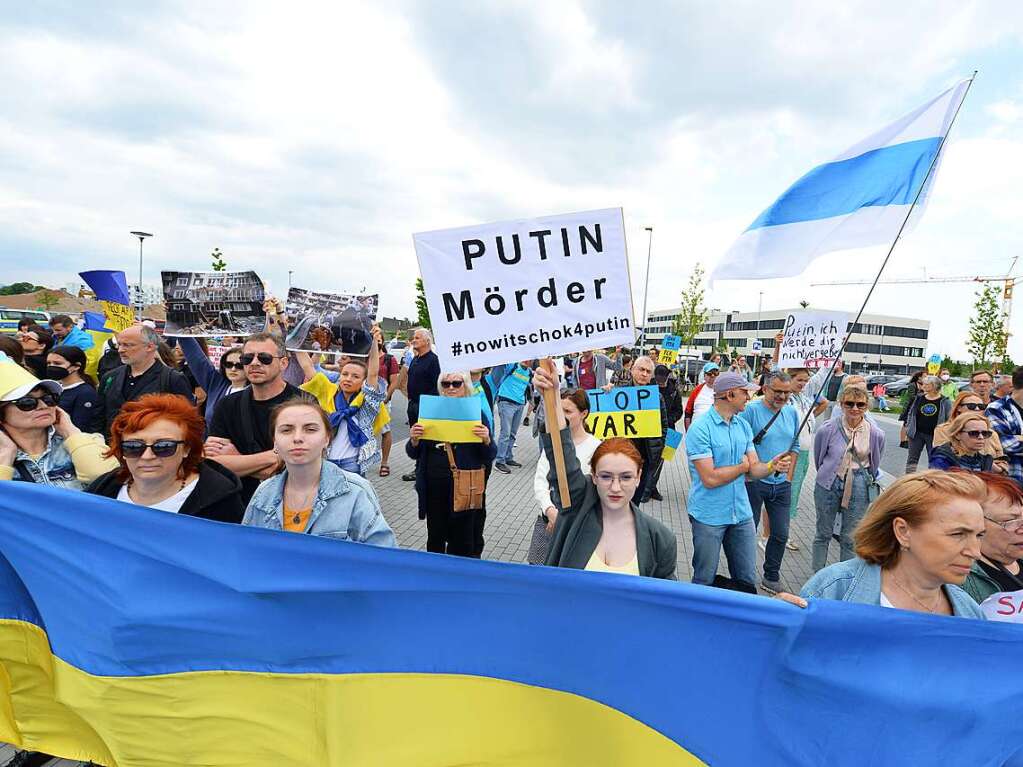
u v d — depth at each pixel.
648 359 7.43
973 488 1.80
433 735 1.87
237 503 2.46
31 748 2.12
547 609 1.81
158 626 1.95
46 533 2.03
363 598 1.87
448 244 2.80
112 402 4.73
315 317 4.67
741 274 4.50
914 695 1.70
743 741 1.73
